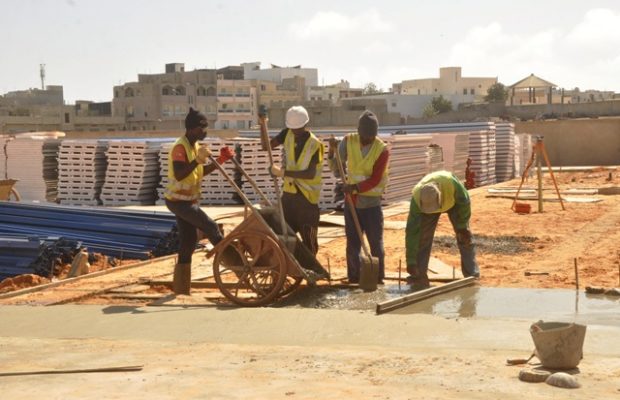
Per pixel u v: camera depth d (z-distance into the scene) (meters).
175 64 135.50
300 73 184.62
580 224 18.00
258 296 9.46
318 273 9.99
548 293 10.05
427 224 10.72
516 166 36.69
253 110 140.38
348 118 76.62
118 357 6.93
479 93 187.50
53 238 12.74
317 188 10.11
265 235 9.40
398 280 10.83
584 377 5.96
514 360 6.48
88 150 22.83
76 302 9.90
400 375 6.09
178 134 52.09
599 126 44.88
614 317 8.64
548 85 92.94
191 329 8.13
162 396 5.53
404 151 23.88
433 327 7.95
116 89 120.81
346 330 7.91
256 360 6.72
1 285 11.46
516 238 15.77
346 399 5.38
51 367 6.56
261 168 21.67
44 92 140.50
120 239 14.12
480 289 10.30
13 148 23.72
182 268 10.12
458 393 5.51
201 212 9.84
